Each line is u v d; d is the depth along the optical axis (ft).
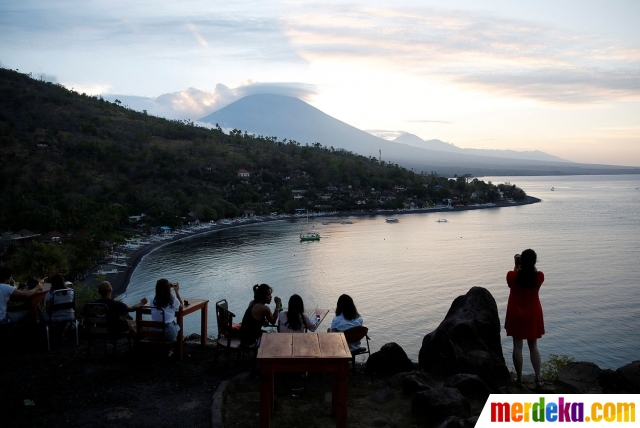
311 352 17.71
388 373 25.26
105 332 26.48
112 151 531.50
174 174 529.04
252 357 24.68
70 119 603.26
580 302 187.52
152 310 26.40
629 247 322.14
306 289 215.51
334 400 20.39
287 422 19.94
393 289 213.66
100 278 201.05
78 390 23.07
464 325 23.81
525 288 23.56
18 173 418.92
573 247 325.42
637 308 177.27
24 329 28.71
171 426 19.66
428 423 19.22
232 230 426.10
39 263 166.20
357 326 25.75
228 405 21.54
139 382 24.04
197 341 33.04
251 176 607.78
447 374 23.48
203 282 230.27
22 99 619.26
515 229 432.66
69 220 309.01
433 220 520.42
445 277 237.66
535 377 24.04
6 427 19.56
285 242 357.20
